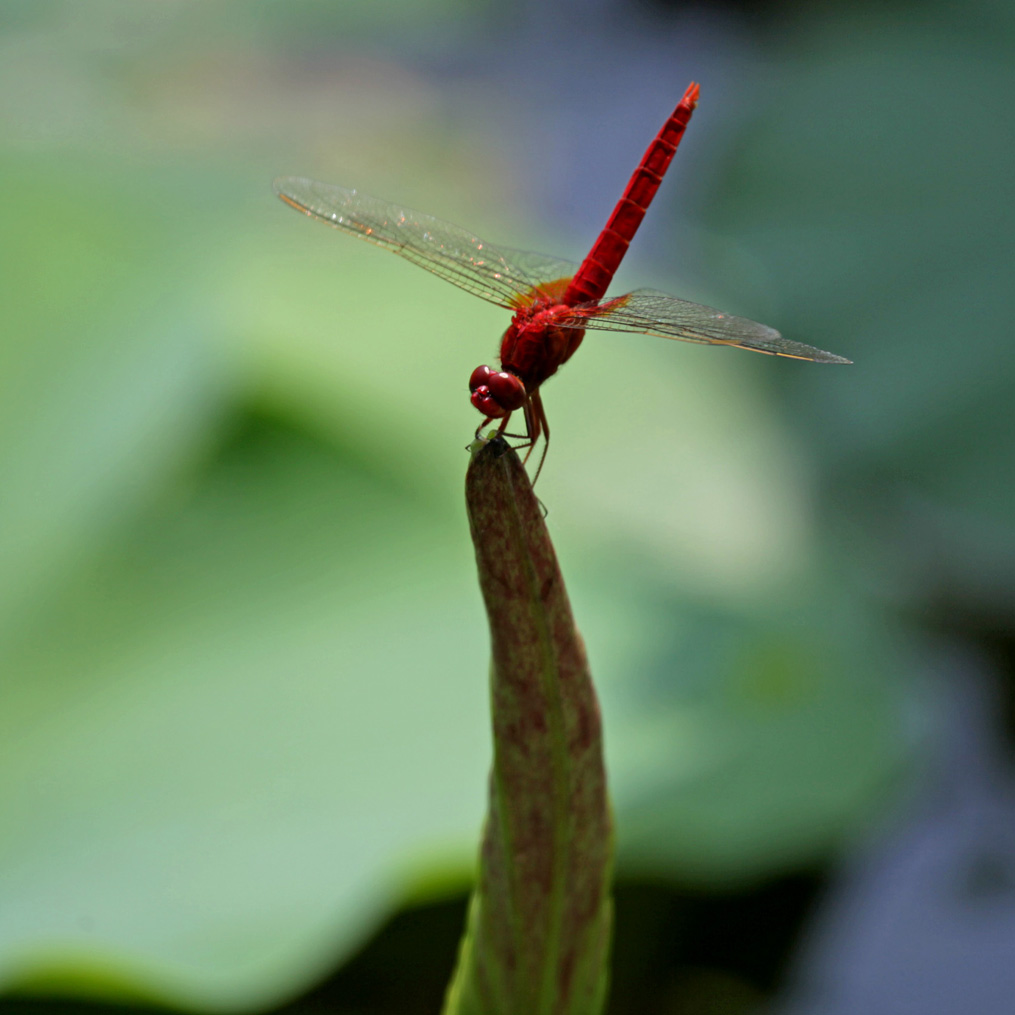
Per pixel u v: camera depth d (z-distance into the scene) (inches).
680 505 44.2
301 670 42.3
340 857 41.5
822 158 45.2
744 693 42.4
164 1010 41.1
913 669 43.0
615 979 42.4
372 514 42.9
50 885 41.4
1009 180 44.6
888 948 42.2
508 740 39.7
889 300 44.4
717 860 41.6
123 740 42.0
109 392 43.0
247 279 44.9
